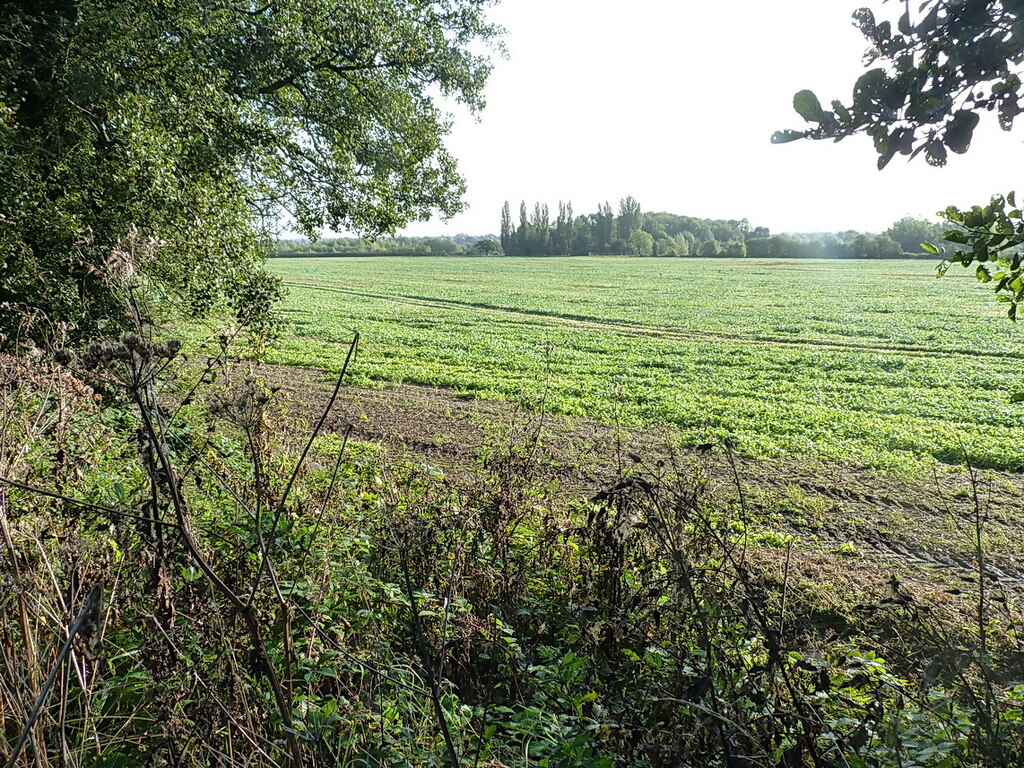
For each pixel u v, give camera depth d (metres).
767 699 3.29
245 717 3.26
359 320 42.00
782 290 66.56
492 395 20.58
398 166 19.00
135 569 3.42
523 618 5.62
